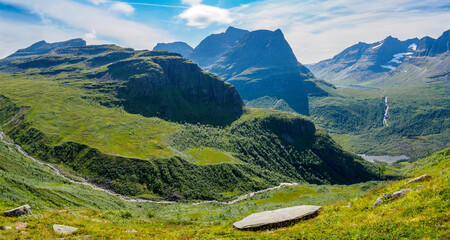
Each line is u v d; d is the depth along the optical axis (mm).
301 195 158000
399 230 22516
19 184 73875
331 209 32438
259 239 27094
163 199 159000
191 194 169875
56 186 103312
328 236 24719
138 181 165500
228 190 187500
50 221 32438
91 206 89688
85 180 160375
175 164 189750
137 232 32812
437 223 21719
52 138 199500
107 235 29672
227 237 29328
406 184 32062
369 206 30031
